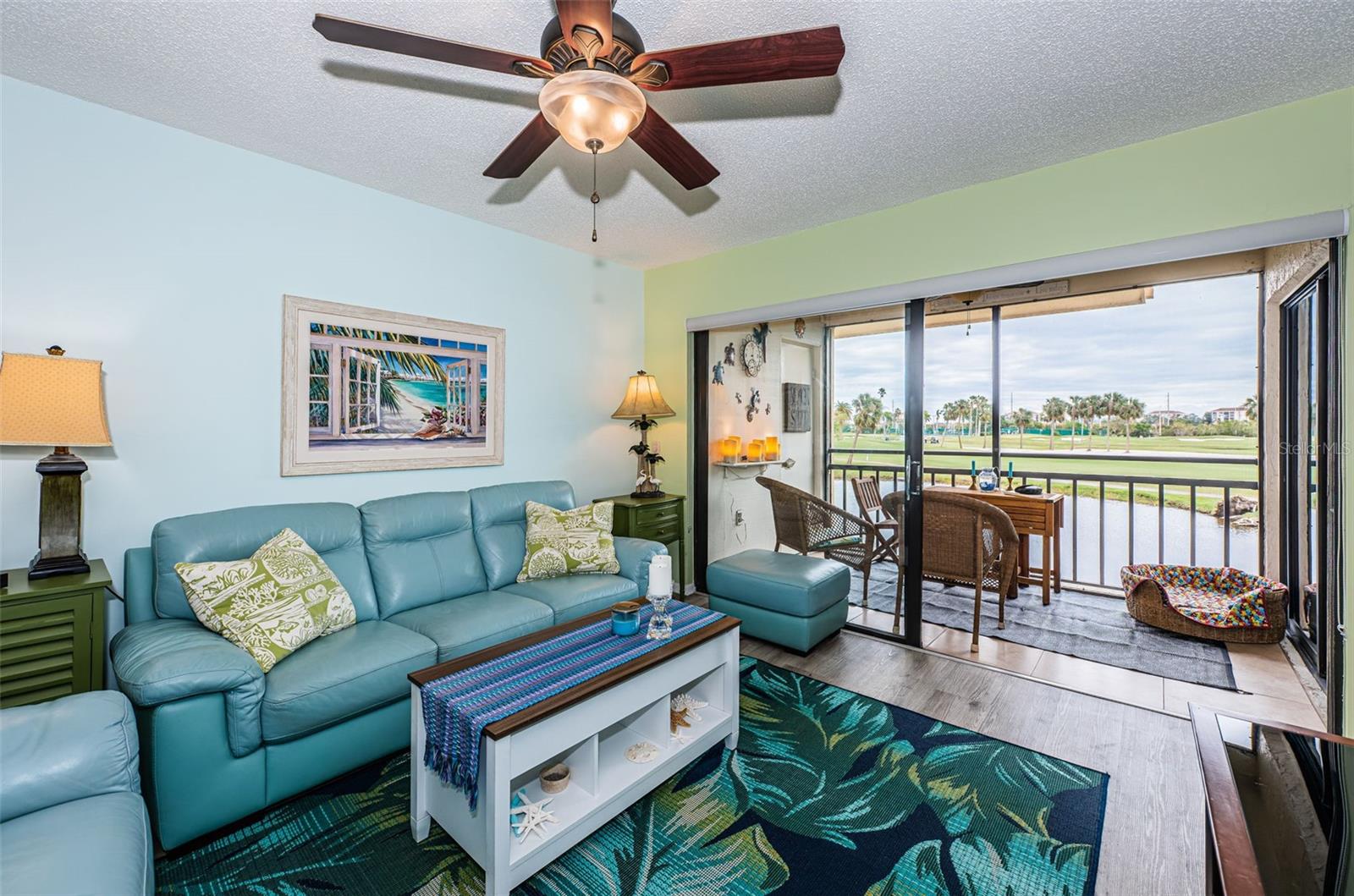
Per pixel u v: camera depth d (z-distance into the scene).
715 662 2.12
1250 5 1.56
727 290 3.82
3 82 1.91
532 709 1.48
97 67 1.86
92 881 0.97
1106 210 2.43
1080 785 1.91
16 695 1.68
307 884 1.50
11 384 1.75
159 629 1.85
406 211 2.96
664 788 1.91
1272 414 3.19
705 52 1.25
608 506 3.21
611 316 4.11
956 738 2.21
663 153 1.77
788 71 1.32
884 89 1.97
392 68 1.86
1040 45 1.73
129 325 2.16
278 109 2.11
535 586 2.83
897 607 3.25
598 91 1.31
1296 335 2.99
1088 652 3.02
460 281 3.20
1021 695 2.56
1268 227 2.10
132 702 1.53
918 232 2.95
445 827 1.61
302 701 1.74
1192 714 1.30
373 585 2.54
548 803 1.63
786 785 1.92
